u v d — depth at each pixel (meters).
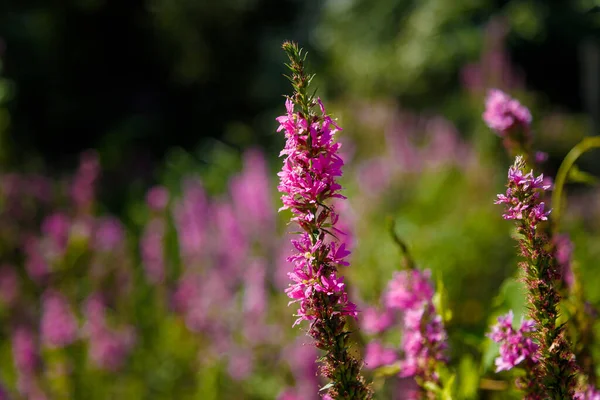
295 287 1.40
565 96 15.27
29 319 5.63
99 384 4.77
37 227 7.75
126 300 5.62
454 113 11.05
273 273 5.30
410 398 1.97
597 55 12.46
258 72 16.27
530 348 1.59
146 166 12.47
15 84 13.53
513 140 2.16
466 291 4.73
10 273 6.00
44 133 14.73
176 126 15.95
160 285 5.69
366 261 4.72
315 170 1.36
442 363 1.99
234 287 5.36
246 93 16.19
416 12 13.65
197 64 16.25
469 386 2.08
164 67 16.31
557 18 14.31
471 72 10.16
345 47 14.38
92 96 15.40
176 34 16.16
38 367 4.69
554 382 1.48
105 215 8.09
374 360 2.43
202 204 5.97
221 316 5.07
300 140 1.36
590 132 11.67
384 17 14.57
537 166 2.14
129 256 6.01
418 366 1.94
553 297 1.49
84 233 5.66
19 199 7.74
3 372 5.14
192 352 5.08
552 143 11.30
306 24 16.88
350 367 1.45
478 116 9.99
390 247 5.00
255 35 16.66
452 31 12.97
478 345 2.14
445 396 1.89
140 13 15.80
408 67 12.88
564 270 1.99
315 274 1.38
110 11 15.48
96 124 15.30
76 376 4.72
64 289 5.48
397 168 7.97
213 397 4.54
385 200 7.49
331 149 1.37
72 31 15.27
